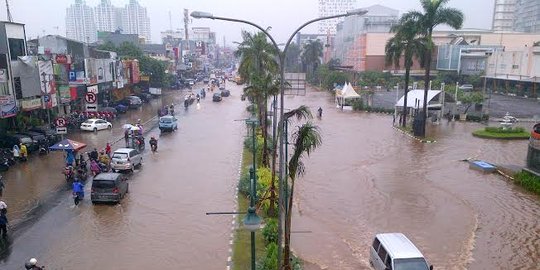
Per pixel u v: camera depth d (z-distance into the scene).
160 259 18.09
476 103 66.88
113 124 53.62
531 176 29.97
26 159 34.19
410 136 48.12
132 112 65.31
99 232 20.84
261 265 16.61
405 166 35.16
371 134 49.66
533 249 20.02
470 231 22.00
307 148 15.12
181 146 41.25
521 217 24.02
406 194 27.91
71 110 52.72
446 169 34.41
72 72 50.91
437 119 59.22
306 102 84.50
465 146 43.44
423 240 20.89
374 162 36.38
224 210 23.72
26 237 20.17
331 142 44.66
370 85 100.00
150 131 49.50
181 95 93.56
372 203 26.12
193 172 31.70
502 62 91.94
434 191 28.59
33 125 42.28
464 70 102.62
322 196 27.33
